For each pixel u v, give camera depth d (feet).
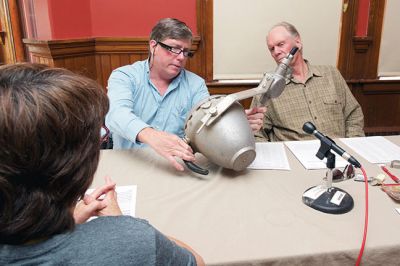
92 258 1.45
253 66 9.39
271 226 2.82
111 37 8.77
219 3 8.82
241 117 3.76
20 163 1.34
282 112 6.23
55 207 1.48
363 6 9.26
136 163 4.16
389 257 2.59
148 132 4.07
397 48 9.70
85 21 8.64
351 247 2.54
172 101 5.49
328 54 9.52
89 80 1.62
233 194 3.37
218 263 2.41
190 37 5.24
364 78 9.79
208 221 2.90
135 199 3.29
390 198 3.24
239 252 2.50
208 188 3.51
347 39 9.39
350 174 3.65
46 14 7.86
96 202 2.53
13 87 1.39
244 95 3.84
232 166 3.68
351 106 6.48
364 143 4.79
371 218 2.90
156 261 1.55
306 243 2.59
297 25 9.18
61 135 1.40
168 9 8.84
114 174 3.85
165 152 3.85
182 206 3.15
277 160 4.18
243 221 2.89
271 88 4.13
